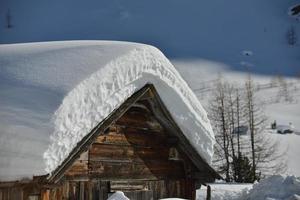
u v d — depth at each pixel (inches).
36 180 224.5
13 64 266.7
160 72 287.3
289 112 2849.4
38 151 215.6
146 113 324.8
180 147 339.6
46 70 252.5
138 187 316.2
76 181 275.0
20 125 220.4
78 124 234.2
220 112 1462.8
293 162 1569.9
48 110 222.8
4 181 221.3
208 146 327.0
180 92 301.0
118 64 256.2
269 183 566.6
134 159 315.9
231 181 1235.9
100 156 292.7
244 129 1589.6
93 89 241.0
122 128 309.6
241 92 2760.8
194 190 359.9
